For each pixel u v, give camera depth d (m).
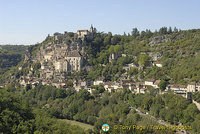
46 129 186.50
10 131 174.50
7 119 180.50
